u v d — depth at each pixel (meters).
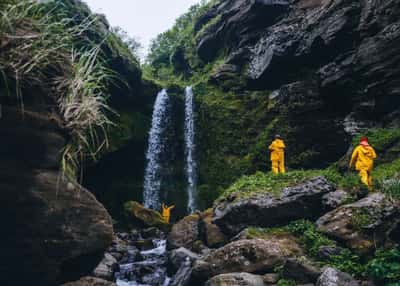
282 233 9.64
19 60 4.09
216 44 28.16
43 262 4.71
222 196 12.05
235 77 23.67
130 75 21.19
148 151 22.48
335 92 16.88
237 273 7.61
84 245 5.05
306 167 17.81
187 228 12.88
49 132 4.59
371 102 15.19
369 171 10.21
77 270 5.21
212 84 24.52
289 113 18.97
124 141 20.88
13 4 4.16
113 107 21.31
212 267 8.32
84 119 4.71
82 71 4.69
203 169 22.30
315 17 19.22
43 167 4.62
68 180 4.96
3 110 4.21
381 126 14.76
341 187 10.30
